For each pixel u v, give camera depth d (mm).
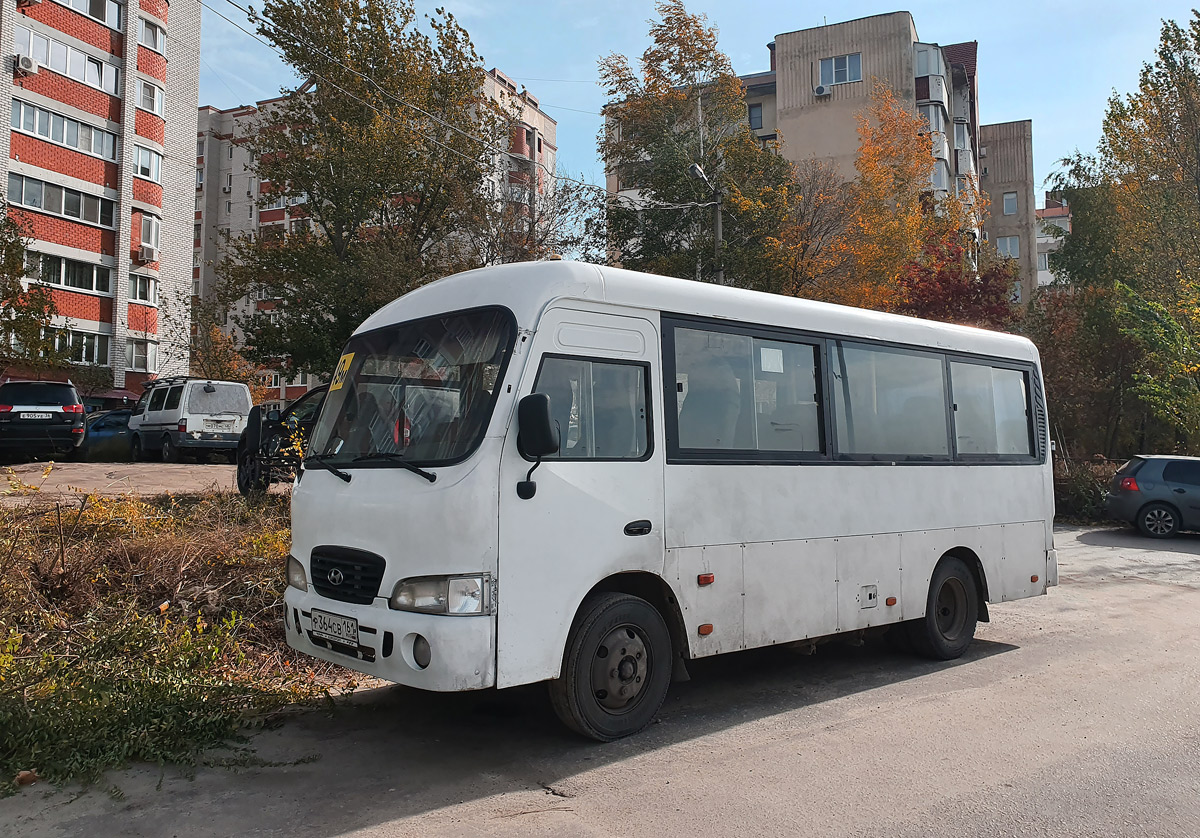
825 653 7582
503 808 4109
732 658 7363
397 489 4707
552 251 27781
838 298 29016
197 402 20922
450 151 29828
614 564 5023
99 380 33781
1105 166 29828
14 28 32125
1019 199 55125
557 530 4773
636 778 4527
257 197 57031
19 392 19781
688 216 30094
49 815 3986
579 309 5066
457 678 4332
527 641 4594
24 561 6988
